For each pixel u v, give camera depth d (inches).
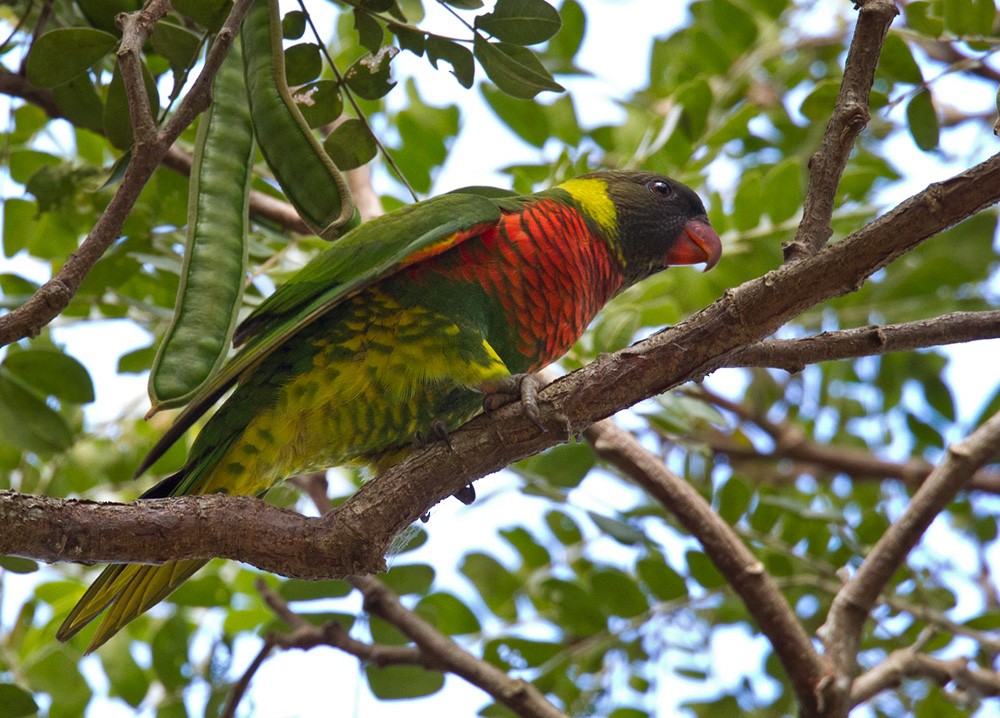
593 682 390.0
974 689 345.7
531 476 372.2
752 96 506.6
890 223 224.7
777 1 476.7
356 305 288.5
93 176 353.7
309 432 292.5
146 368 404.5
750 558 333.4
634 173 374.6
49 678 363.3
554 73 470.6
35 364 331.3
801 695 319.3
